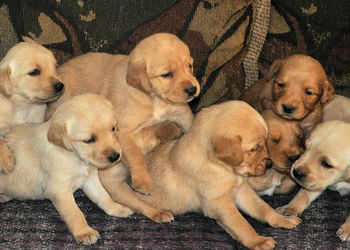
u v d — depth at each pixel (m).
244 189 1.15
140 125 1.20
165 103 1.20
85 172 1.13
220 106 1.11
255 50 1.37
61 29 1.25
